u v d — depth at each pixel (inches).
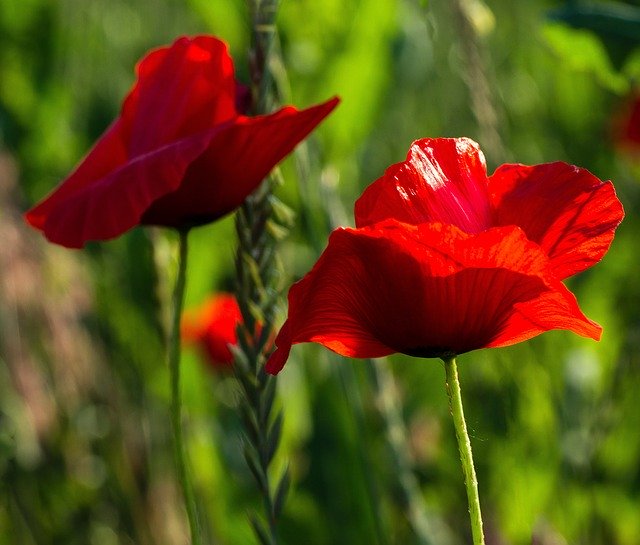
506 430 33.4
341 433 33.3
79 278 36.8
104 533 37.3
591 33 33.1
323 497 33.1
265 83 26.5
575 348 34.8
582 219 23.7
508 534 33.2
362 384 33.8
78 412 37.0
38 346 35.7
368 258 23.2
